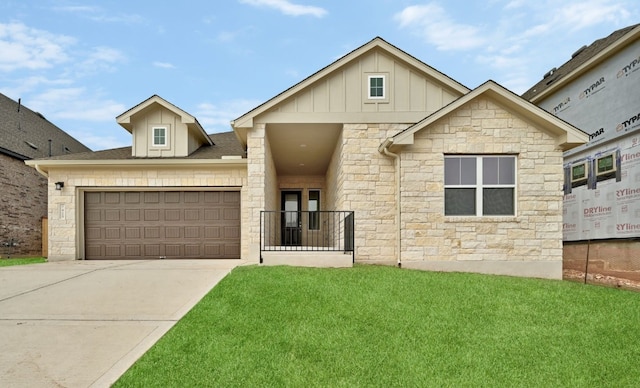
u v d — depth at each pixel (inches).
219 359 149.6
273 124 386.3
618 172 399.2
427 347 165.2
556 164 342.0
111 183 458.3
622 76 394.3
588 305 227.3
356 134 380.8
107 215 462.3
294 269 306.0
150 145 481.4
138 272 308.2
